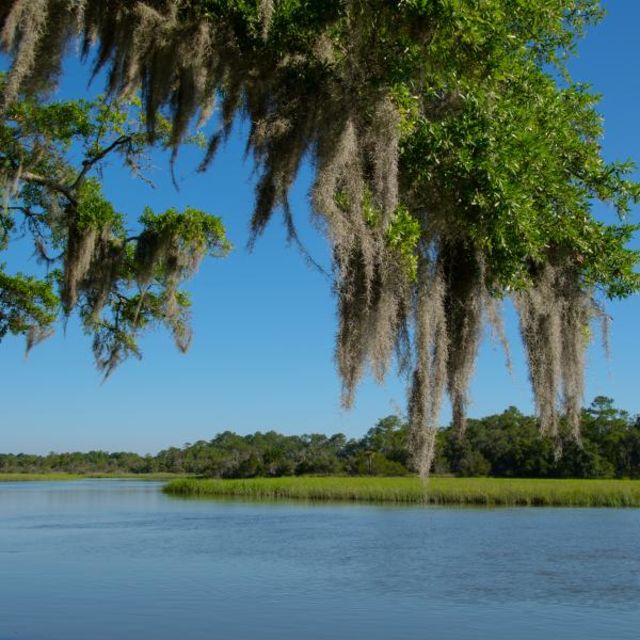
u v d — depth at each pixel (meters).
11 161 9.91
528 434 63.53
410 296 5.43
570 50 6.25
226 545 24.94
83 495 63.12
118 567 20.09
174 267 12.16
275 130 5.16
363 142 5.12
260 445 124.50
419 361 5.34
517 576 18.83
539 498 44.88
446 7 4.69
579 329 6.38
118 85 6.68
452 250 5.78
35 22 5.57
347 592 16.55
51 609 14.55
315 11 5.04
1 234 12.45
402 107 4.95
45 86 5.91
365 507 43.88
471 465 64.31
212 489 63.25
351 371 5.24
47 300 14.46
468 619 13.95
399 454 73.88
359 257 5.25
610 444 64.69
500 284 5.52
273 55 5.39
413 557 22.20
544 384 6.11
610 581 18.09
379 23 4.91
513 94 5.69
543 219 5.38
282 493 56.97
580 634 12.78
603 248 5.82
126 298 13.48
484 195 4.91
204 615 14.06
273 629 13.09
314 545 24.95
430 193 5.22
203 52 5.69
